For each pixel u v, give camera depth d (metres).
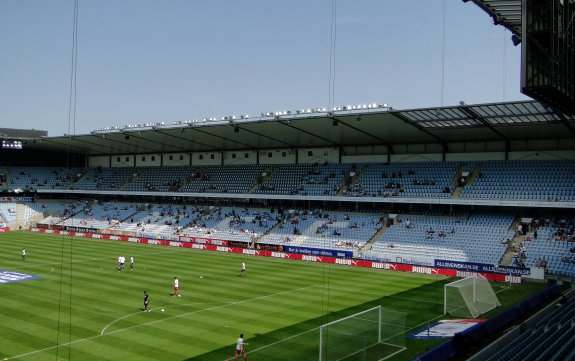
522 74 23.39
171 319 35.09
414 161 77.12
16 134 122.06
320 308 38.91
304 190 80.75
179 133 78.75
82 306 38.28
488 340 30.09
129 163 110.44
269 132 74.06
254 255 70.56
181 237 81.69
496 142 70.44
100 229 91.31
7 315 35.28
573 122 55.91
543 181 63.00
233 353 28.17
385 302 41.19
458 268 56.50
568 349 23.55
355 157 83.00
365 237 69.69
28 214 105.38
